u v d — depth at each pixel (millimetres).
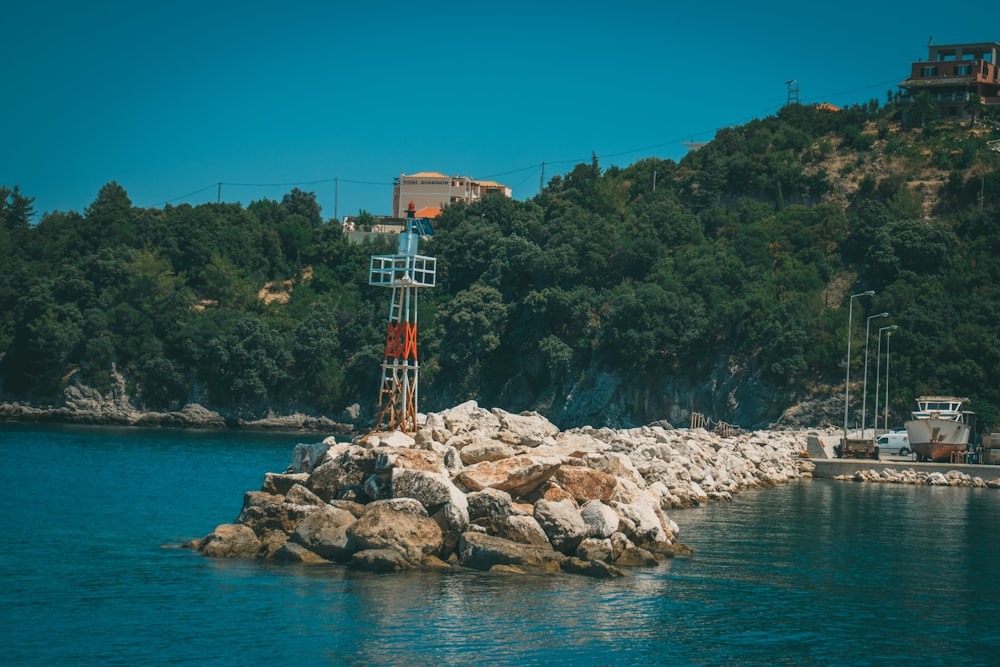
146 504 54094
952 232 130625
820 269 135500
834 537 46062
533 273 142875
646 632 28781
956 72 161500
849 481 78938
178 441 113312
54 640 27172
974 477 78812
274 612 29500
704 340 131125
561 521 36406
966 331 116125
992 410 109625
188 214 174250
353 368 146625
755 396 124750
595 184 168000
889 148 152750
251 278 167375
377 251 170875
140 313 147500
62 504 53531
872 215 136750
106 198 183250
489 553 34719
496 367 142375
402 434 41062
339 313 153875
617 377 132875
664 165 169625
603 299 139000
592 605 31078
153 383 143375
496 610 30109
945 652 28094
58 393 143625
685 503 56219
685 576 35625
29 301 145750
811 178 151875
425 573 34031
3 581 33125
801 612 31578
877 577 37094
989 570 39062
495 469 37688
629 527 38656
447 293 157000
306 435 135500
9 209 187750
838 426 118750
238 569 34656
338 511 36625
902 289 124188
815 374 123062
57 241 168625
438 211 195125
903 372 117562
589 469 39281
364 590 31750
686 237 147750
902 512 56906
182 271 161250
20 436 112062
